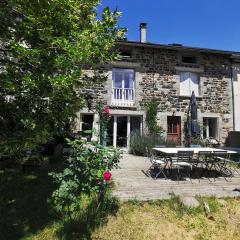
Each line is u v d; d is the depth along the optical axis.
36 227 6.61
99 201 7.01
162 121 18.06
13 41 5.86
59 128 6.61
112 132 17.67
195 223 6.80
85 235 6.25
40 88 5.51
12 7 5.98
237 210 7.39
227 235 6.52
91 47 5.99
